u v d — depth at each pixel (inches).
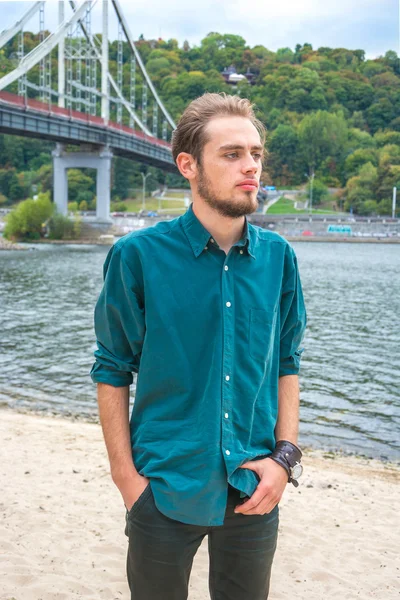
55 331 671.8
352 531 157.6
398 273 1672.0
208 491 63.4
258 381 66.8
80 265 1668.3
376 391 424.8
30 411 331.3
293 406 71.5
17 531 144.6
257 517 66.4
